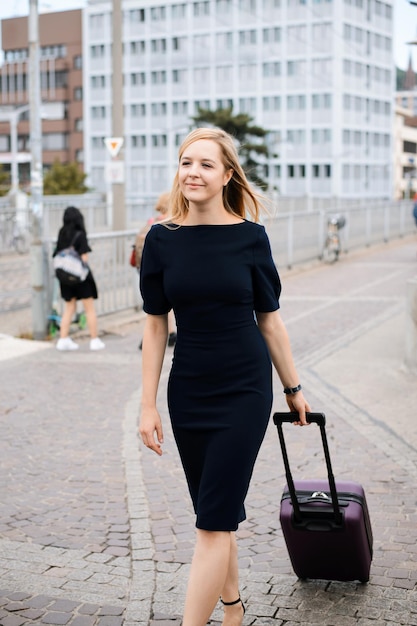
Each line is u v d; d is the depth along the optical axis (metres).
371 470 5.94
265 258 3.36
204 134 3.35
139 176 95.31
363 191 91.00
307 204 37.56
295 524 3.88
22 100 101.50
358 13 87.94
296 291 16.30
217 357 3.31
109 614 3.91
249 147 78.56
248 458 3.29
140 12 93.75
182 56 92.12
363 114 90.25
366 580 4.09
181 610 3.94
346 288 16.64
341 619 3.81
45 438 6.94
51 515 5.23
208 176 3.28
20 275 16.33
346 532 3.82
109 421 7.45
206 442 3.32
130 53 94.31
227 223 3.35
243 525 4.98
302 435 6.83
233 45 89.75
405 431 6.90
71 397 8.34
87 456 6.45
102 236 12.66
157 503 5.39
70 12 99.38
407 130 110.62
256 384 3.32
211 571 3.23
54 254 10.73
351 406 7.75
